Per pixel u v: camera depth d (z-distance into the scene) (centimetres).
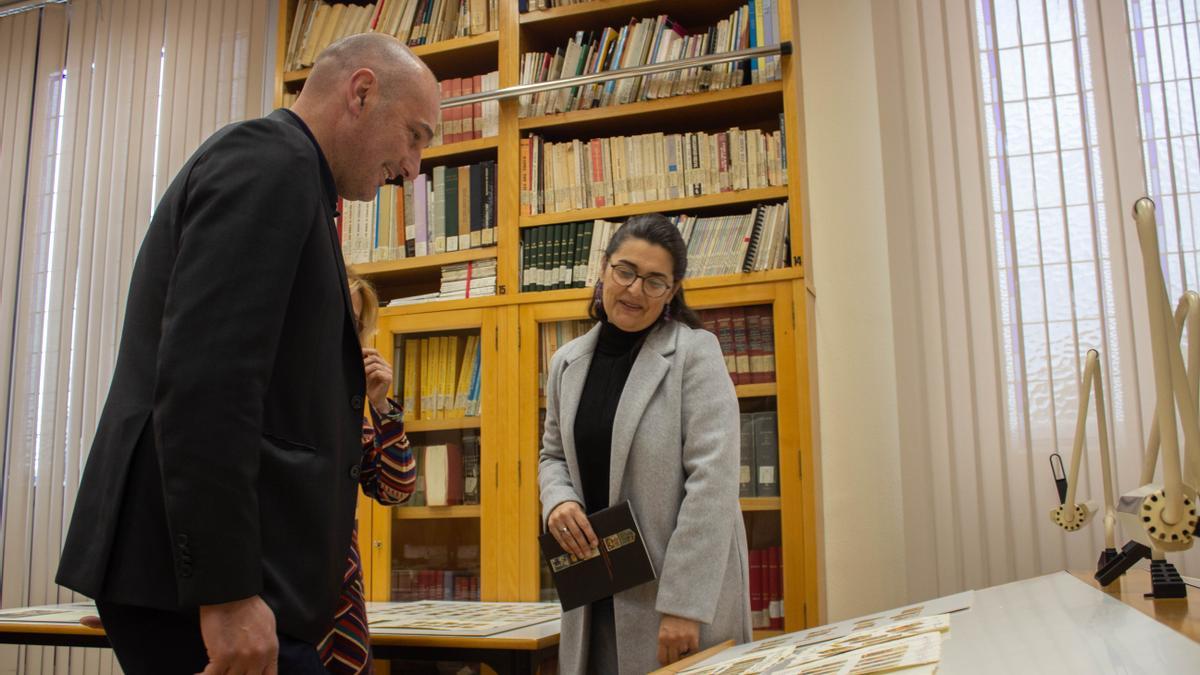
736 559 161
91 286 367
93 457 108
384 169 132
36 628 203
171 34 375
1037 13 275
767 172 250
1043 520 253
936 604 119
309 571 106
